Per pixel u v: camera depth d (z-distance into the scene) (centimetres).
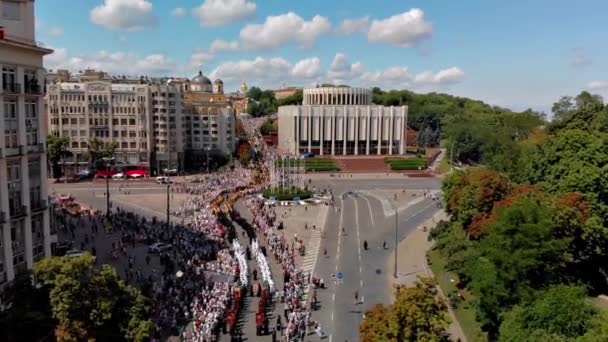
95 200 14488
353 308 6994
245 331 6062
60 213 12156
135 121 19375
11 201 5850
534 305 5178
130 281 7506
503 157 12588
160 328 5916
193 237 9794
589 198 7238
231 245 9500
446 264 8300
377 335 4288
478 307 6234
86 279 4147
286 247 9738
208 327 5788
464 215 8850
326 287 7838
